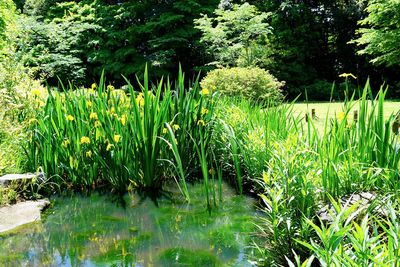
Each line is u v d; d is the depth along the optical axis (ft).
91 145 12.84
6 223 10.17
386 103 36.91
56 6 65.21
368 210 7.39
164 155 13.28
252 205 11.40
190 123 13.62
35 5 65.87
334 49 63.52
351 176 9.09
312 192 8.29
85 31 59.57
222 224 10.14
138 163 12.82
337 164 9.17
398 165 10.16
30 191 12.03
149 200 12.03
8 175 12.03
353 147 9.91
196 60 60.44
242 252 8.60
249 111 15.55
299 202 8.29
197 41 55.72
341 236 5.16
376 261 4.55
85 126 12.87
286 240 7.75
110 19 61.00
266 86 35.24
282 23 61.52
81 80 53.47
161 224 10.25
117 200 12.06
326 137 9.73
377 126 9.50
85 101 13.30
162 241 9.25
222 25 53.42
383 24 43.01
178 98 13.55
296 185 8.36
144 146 12.60
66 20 57.88
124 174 12.78
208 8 58.65
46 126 13.00
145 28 57.77
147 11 62.03
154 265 8.10
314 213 8.28
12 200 11.37
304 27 59.67
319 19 62.44
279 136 12.00
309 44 61.16
